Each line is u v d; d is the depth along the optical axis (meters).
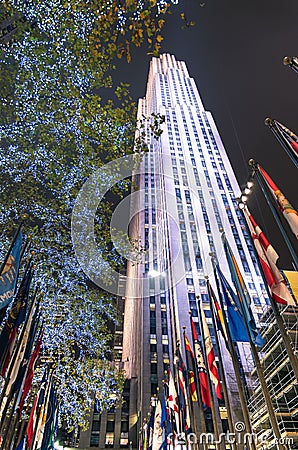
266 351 40.34
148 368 60.50
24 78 17.25
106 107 18.81
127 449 58.50
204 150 100.44
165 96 127.94
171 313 66.06
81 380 31.11
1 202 22.72
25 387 19.12
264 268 13.25
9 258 14.80
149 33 12.76
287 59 11.86
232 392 49.16
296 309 38.91
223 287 16.97
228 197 87.00
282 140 12.98
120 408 63.97
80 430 60.22
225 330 16.22
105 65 16.44
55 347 28.58
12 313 15.93
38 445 24.31
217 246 74.00
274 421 12.51
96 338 29.16
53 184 23.17
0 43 16.23
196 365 20.78
